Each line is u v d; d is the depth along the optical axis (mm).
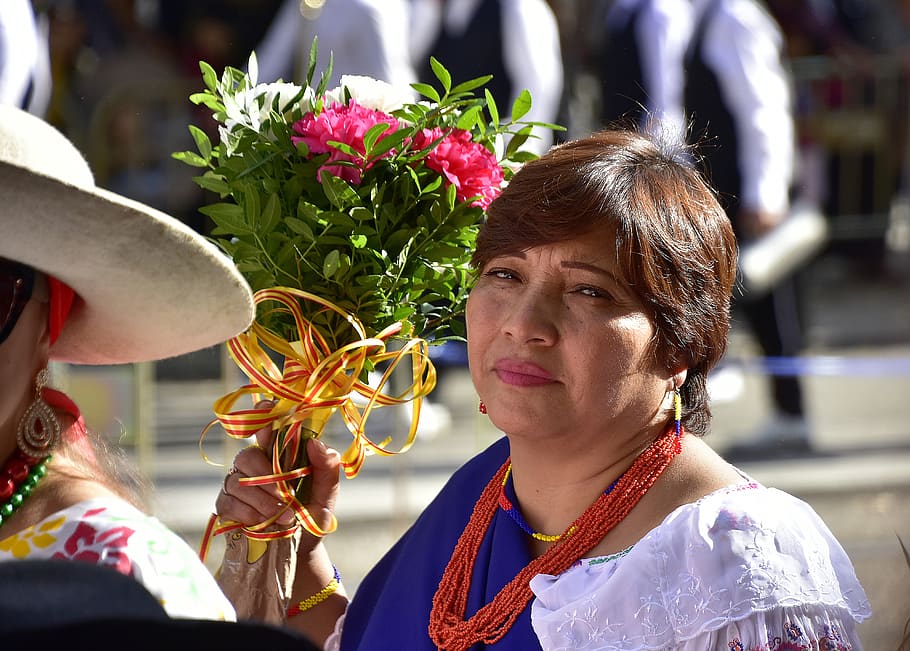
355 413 5008
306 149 4754
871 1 19500
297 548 5137
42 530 3164
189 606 3131
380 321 4980
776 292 13148
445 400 13664
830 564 3914
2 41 10164
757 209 12906
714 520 3869
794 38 18578
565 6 16312
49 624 2699
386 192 4887
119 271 3404
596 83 15898
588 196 4070
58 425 3576
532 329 4090
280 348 4930
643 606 3832
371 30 12445
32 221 3221
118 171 15984
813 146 18438
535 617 4020
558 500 4328
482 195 4918
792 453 12578
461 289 5148
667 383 4262
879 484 11492
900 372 15320
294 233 4852
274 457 4863
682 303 4168
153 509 3799
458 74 13078
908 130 18969
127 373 10266
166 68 16781
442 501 4859
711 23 12898
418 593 4566
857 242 19328
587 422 4148
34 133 3361
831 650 3797
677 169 4277
